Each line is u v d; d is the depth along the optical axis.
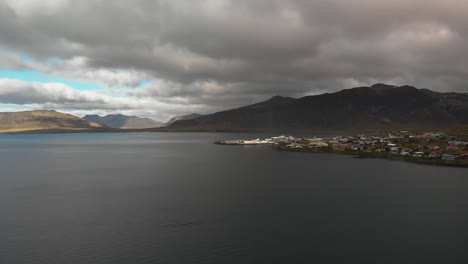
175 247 71.75
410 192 122.69
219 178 155.62
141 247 71.81
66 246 72.50
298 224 86.25
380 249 70.62
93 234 79.44
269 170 182.50
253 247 71.75
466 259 66.06
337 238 76.75
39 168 196.25
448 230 81.75
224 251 69.75
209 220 89.62
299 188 130.88
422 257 66.94
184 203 107.25
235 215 93.94
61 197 116.56
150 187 134.12
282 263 64.44
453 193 120.50
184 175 165.75
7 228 83.75
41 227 84.44
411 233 79.81
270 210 98.94
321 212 96.81
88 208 101.62
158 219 90.50
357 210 98.88
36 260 65.94
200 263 64.50
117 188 132.38
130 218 91.50
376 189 128.12
